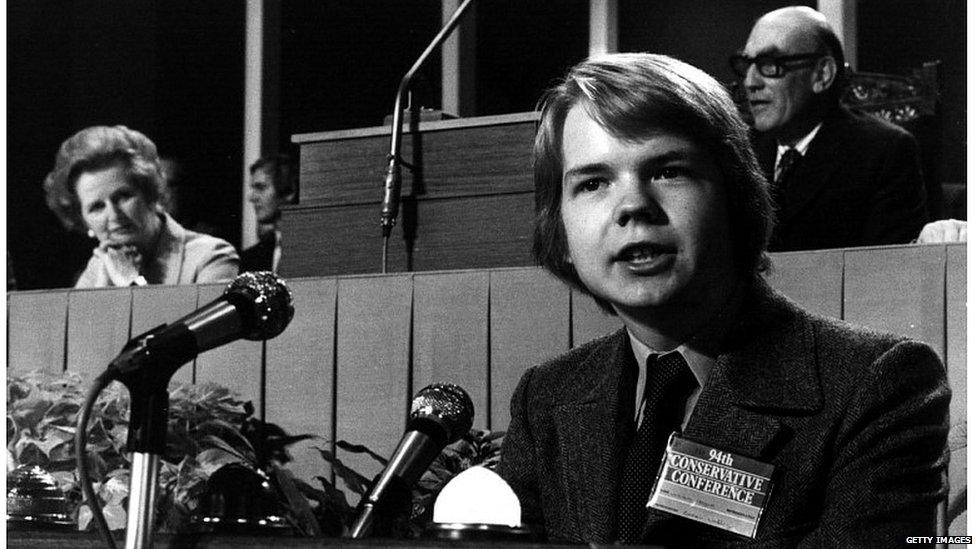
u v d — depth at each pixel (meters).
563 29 6.51
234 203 6.38
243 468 1.51
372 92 6.56
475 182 3.19
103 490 2.49
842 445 1.57
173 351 1.27
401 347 2.70
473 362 2.63
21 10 6.11
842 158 3.83
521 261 3.11
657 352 1.71
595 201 1.62
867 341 1.65
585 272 1.65
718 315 1.68
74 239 5.76
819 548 1.54
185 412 2.65
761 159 4.01
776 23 3.98
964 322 2.22
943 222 3.15
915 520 1.54
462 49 6.41
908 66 6.09
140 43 6.35
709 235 1.61
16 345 3.07
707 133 1.61
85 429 1.23
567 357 1.87
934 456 1.59
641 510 1.66
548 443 1.82
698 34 6.42
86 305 3.02
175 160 6.32
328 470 2.71
